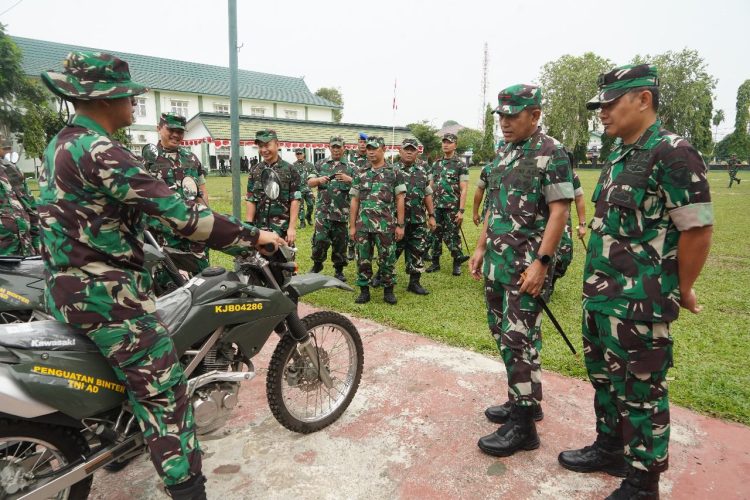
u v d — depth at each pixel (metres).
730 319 5.09
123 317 1.92
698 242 2.00
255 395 3.49
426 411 3.24
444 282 6.81
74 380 1.95
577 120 52.31
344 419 3.15
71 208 1.81
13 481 1.96
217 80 47.72
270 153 5.38
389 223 5.56
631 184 2.13
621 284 2.19
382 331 4.74
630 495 2.28
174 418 2.05
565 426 3.06
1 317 3.46
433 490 2.49
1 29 23.69
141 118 40.75
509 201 2.77
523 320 2.71
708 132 49.78
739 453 2.78
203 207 2.00
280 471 2.64
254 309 2.60
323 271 7.57
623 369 2.23
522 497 2.44
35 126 24.03
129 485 2.57
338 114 60.44
